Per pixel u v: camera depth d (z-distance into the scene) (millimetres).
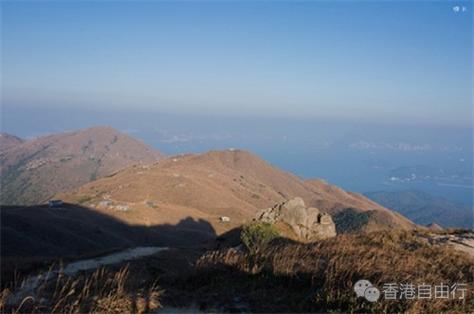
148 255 31453
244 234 18188
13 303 9844
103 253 32688
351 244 15992
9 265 24594
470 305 10336
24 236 102625
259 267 12414
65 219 123938
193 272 12469
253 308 10062
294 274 11828
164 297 10555
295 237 33156
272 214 36219
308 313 9742
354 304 9844
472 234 21297
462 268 13641
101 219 136000
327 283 10883
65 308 9391
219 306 10156
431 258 14609
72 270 23766
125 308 9711
